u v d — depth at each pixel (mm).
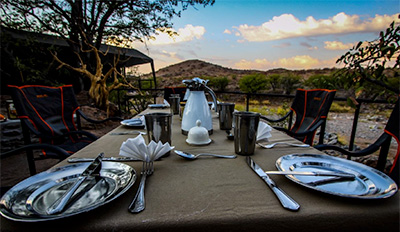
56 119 1790
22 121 1478
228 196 493
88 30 5367
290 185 542
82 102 4578
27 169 2305
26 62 4852
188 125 1122
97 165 608
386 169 1789
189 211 435
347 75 1330
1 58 4750
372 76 1240
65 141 1828
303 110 1847
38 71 4742
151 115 807
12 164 2428
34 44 4789
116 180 572
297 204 449
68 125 1878
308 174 564
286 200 464
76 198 487
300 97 1898
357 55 1244
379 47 1146
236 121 793
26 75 4914
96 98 4121
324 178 581
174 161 736
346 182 556
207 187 539
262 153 821
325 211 432
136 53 9047
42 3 4707
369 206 449
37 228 391
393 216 435
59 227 392
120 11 5445
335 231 428
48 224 397
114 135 1130
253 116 759
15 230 388
